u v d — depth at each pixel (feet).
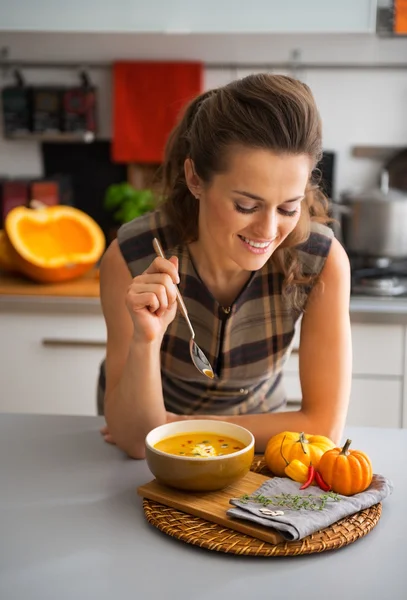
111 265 4.63
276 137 3.57
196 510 3.36
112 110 9.69
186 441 3.84
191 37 8.99
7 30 8.27
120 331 4.56
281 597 2.84
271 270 4.47
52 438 4.42
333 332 4.44
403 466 4.03
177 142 4.64
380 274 8.46
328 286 4.46
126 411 4.10
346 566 3.05
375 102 9.53
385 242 8.46
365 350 7.82
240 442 3.83
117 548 3.19
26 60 9.58
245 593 2.87
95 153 9.85
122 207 9.38
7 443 4.34
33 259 8.06
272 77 3.81
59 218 8.54
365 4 8.10
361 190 9.27
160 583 2.93
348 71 9.45
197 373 4.76
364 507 3.39
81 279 8.61
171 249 4.54
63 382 8.25
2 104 9.71
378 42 9.04
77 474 3.94
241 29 8.24
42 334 8.14
